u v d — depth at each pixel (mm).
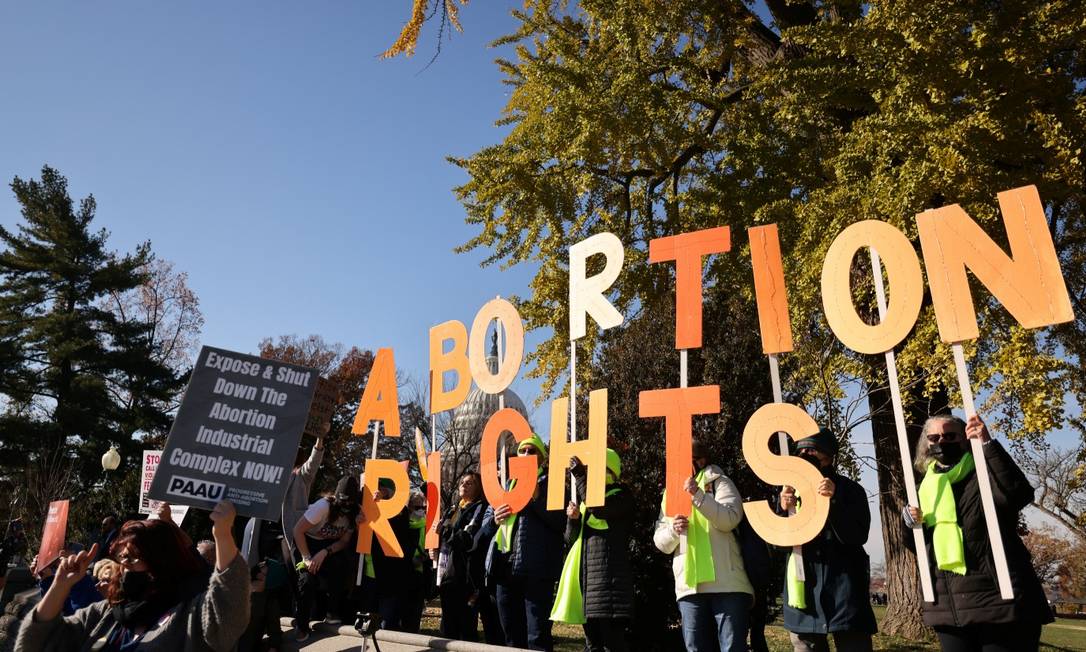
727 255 12938
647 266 13906
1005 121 8883
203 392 4391
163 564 3854
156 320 47719
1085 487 10156
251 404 4453
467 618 7840
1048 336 10719
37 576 6891
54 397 42125
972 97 9125
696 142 12555
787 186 11883
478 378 7703
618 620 5930
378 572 8062
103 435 39094
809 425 5137
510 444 10633
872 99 10734
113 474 37594
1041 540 44125
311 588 8086
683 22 13242
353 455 44188
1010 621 4133
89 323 43438
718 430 14430
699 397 5672
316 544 8086
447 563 7797
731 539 5402
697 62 14203
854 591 4781
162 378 43281
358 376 50094
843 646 4797
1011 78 9000
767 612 12164
